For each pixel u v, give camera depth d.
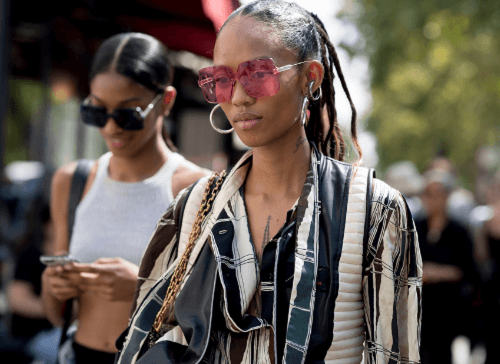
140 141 2.16
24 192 4.63
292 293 1.27
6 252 4.34
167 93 2.27
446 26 11.49
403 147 14.28
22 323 3.39
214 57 1.35
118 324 2.06
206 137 5.73
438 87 13.08
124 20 4.48
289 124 1.32
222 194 1.42
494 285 4.22
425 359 4.45
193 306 1.35
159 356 1.34
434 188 4.45
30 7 4.51
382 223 1.31
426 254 4.45
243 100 1.28
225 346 1.33
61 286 1.97
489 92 12.78
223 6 4.16
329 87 1.55
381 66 12.40
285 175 1.39
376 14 11.55
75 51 4.76
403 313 1.32
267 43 1.29
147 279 1.55
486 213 4.49
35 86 4.85
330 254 1.28
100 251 2.14
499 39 11.41
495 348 4.20
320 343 1.25
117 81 2.10
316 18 1.53
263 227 1.38
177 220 1.53
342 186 1.34
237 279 1.32
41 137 4.86
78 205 2.26
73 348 2.14
